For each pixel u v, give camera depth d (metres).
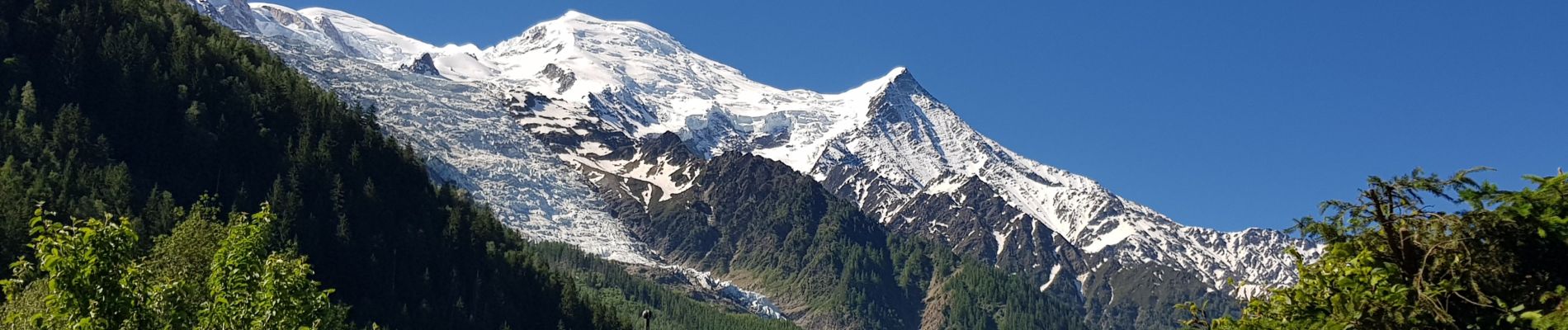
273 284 45.97
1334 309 31.69
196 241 96.81
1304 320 32.66
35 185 176.25
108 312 39.88
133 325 41.59
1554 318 28.41
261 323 45.22
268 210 48.38
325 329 50.94
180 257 95.06
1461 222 30.86
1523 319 29.38
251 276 46.50
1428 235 31.30
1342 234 33.22
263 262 47.25
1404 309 30.42
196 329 45.09
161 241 100.12
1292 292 33.56
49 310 41.53
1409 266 31.16
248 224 48.12
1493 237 30.70
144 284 42.50
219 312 45.75
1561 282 30.22
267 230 47.91
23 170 184.62
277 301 45.81
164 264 94.00
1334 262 32.62
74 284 39.34
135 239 41.72
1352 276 31.69
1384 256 32.12
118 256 40.62
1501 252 30.58
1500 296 30.34
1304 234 34.00
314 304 48.38
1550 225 30.09
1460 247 30.45
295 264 50.06
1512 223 30.48
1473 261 30.61
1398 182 31.58
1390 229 31.28
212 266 47.22
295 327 46.06
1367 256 31.56
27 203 169.00
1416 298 30.83
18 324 54.97
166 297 44.59
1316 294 32.94
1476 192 31.08
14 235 152.25
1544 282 30.16
